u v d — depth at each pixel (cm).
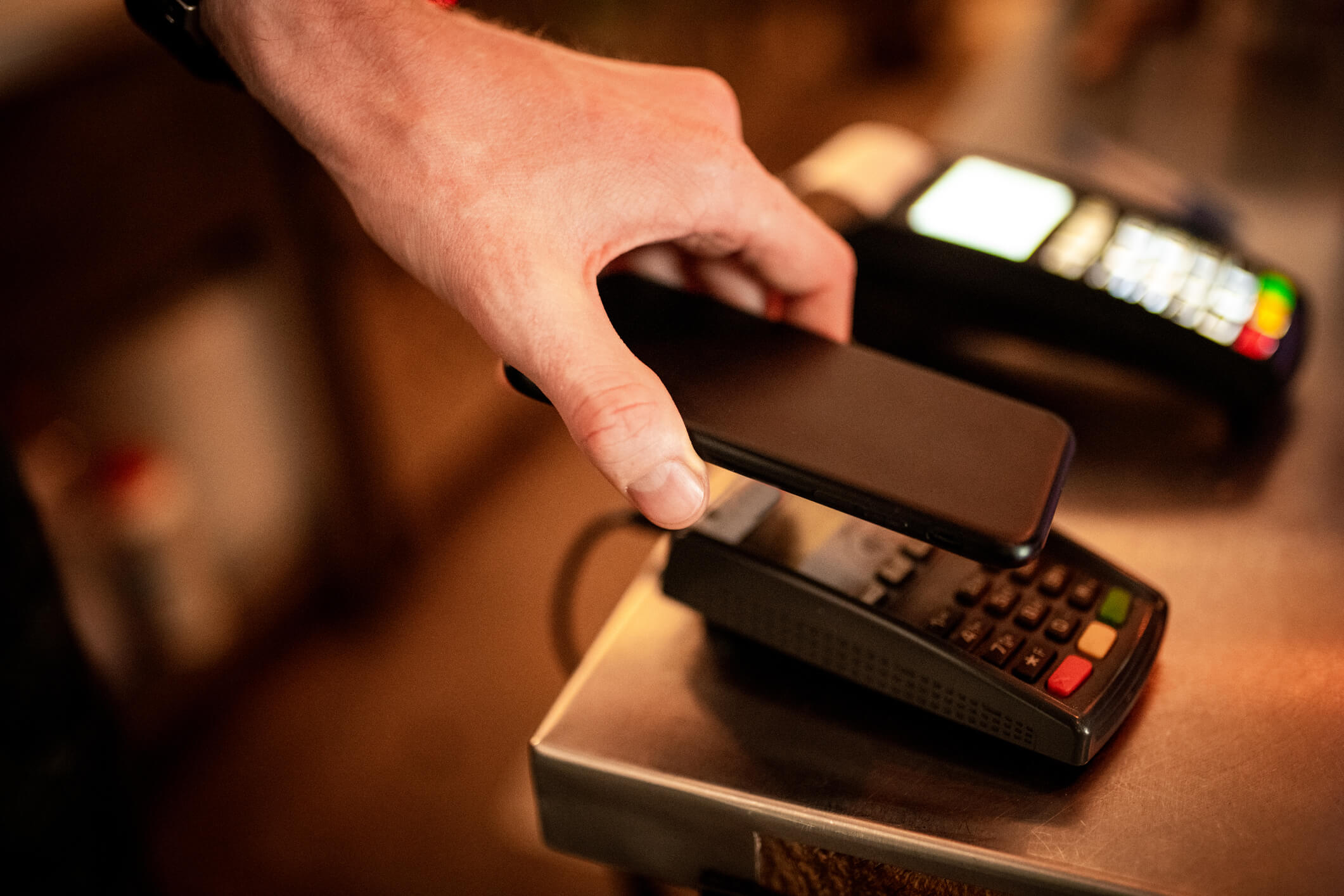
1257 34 104
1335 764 34
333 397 131
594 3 172
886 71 298
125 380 111
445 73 40
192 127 102
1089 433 55
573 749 37
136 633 118
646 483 34
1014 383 59
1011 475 34
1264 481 51
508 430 176
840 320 47
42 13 89
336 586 143
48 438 106
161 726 122
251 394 125
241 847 117
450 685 136
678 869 39
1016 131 84
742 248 42
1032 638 37
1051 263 57
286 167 115
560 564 154
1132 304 55
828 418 36
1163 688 38
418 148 38
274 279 119
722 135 41
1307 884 31
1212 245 62
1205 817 33
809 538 41
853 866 35
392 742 128
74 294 96
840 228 60
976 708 36
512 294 36
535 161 38
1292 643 40
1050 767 35
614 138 39
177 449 121
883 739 37
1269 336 55
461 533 160
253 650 133
